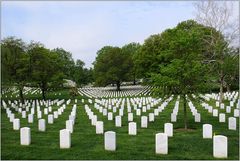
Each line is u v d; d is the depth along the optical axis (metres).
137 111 27.39
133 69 70.00
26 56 43.38
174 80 20.53
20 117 27.17
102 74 75.44
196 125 22.00
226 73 35.66
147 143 16.38
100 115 27.98
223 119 23.12
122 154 14.23
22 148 15.26
